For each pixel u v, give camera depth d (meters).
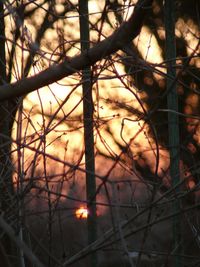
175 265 9.91
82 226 14.14
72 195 13.09
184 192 9.27
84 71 9.87
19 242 5.75
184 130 15.17
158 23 17.02
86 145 10.20
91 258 10.64
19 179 9.05
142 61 8.62
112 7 11.27
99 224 12.60
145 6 7.93
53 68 8.16
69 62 8.17
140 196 13.36
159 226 12.25
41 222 11.03
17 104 9.83
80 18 10.34
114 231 8.58
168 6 10.09
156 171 8.83
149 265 10.58
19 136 8.91
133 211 11.95
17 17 7.63
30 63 10.32
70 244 13.33
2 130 10.36
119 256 11.88
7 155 9.57
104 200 15.14
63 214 14.19
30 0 9.51
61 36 12.73
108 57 8.87
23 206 8.91
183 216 9.95
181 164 11.01
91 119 9.87
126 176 14.33
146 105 17.53
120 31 8.05
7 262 8.93
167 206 9.91
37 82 8.16
